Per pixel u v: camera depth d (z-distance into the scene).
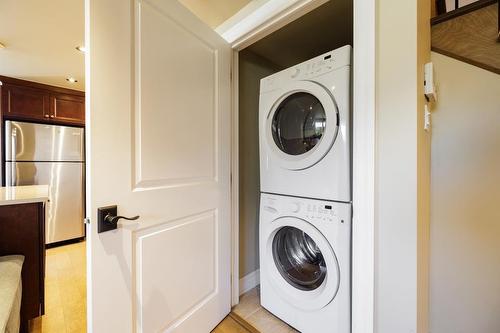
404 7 0.82
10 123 2.72
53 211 2.98
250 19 1.36
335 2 1.34
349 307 1.16
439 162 1.14
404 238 0.82
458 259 1.12
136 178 0.97
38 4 1.52
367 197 0.89
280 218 1.44
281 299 1.47
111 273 0.88
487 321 1.08
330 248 1.20
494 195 1.05
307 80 1.30
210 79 1.36
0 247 1.37
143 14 0.98
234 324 1.47
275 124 1.52
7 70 2.54
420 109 0.84
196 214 1.28
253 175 1.96
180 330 1.17
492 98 1.04
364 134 0.90
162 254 1.08
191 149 1.23
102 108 0.85
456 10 1.04
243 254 1.88
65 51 2.14
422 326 0.91
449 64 1.11
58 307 1.71
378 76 0.88
